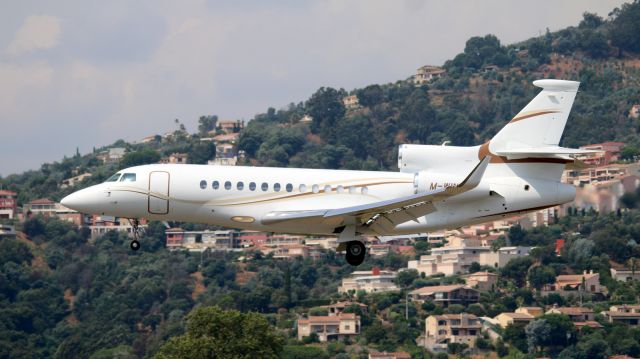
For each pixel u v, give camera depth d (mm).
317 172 115062
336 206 113438
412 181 114750
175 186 113750
